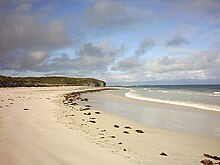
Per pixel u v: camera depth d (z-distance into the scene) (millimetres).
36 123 14234
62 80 156500
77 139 11117
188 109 26938
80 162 7926
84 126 14969
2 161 7359
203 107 28203
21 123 13852
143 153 9859
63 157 8273
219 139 13344
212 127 16781
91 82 178750
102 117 20125
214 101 35562
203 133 14852
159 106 30484
